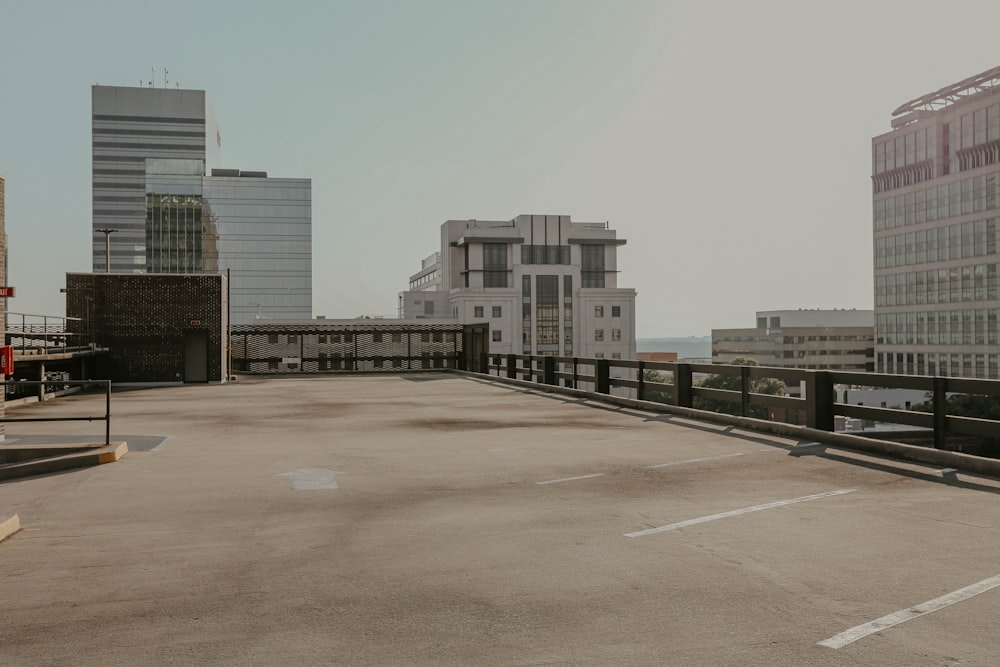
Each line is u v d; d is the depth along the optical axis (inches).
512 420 681.6
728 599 210.1
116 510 335.6
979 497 337.1
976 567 236.1
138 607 208.7
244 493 369.1
